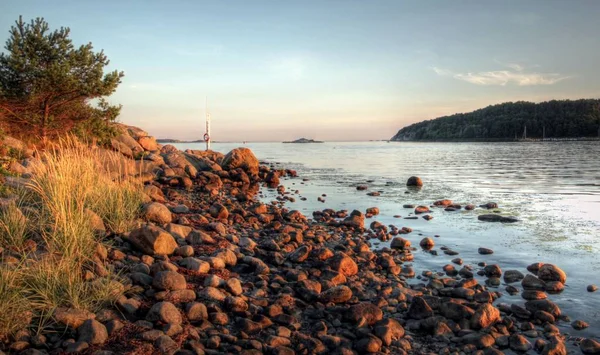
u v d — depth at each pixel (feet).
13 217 21.56
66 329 14.60
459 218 44.04
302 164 140.36
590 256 29.81
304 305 19.57
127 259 21.59
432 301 19.97
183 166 73.77
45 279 16.83
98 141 65.87
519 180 83.20
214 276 20.10
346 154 232.94
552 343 16.43
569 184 75.10
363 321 17.92
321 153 251.60
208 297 18.40
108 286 17.10
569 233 36.91
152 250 22.81
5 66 55.62
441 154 219.20
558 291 23.07
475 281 23.81
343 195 62.08
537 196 60.29
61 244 20.16
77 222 21.79
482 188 70.49
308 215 45.60
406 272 26.04
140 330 15.10
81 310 15.42
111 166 43.91
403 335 17.57
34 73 55.36
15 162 42.04
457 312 18.95
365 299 21.22
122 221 26.02
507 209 49.37
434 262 28.55
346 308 18.98
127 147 70.49
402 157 190.19
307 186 74.18
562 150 242.99
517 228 39.01
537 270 26.30
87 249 20.45
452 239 34.99
